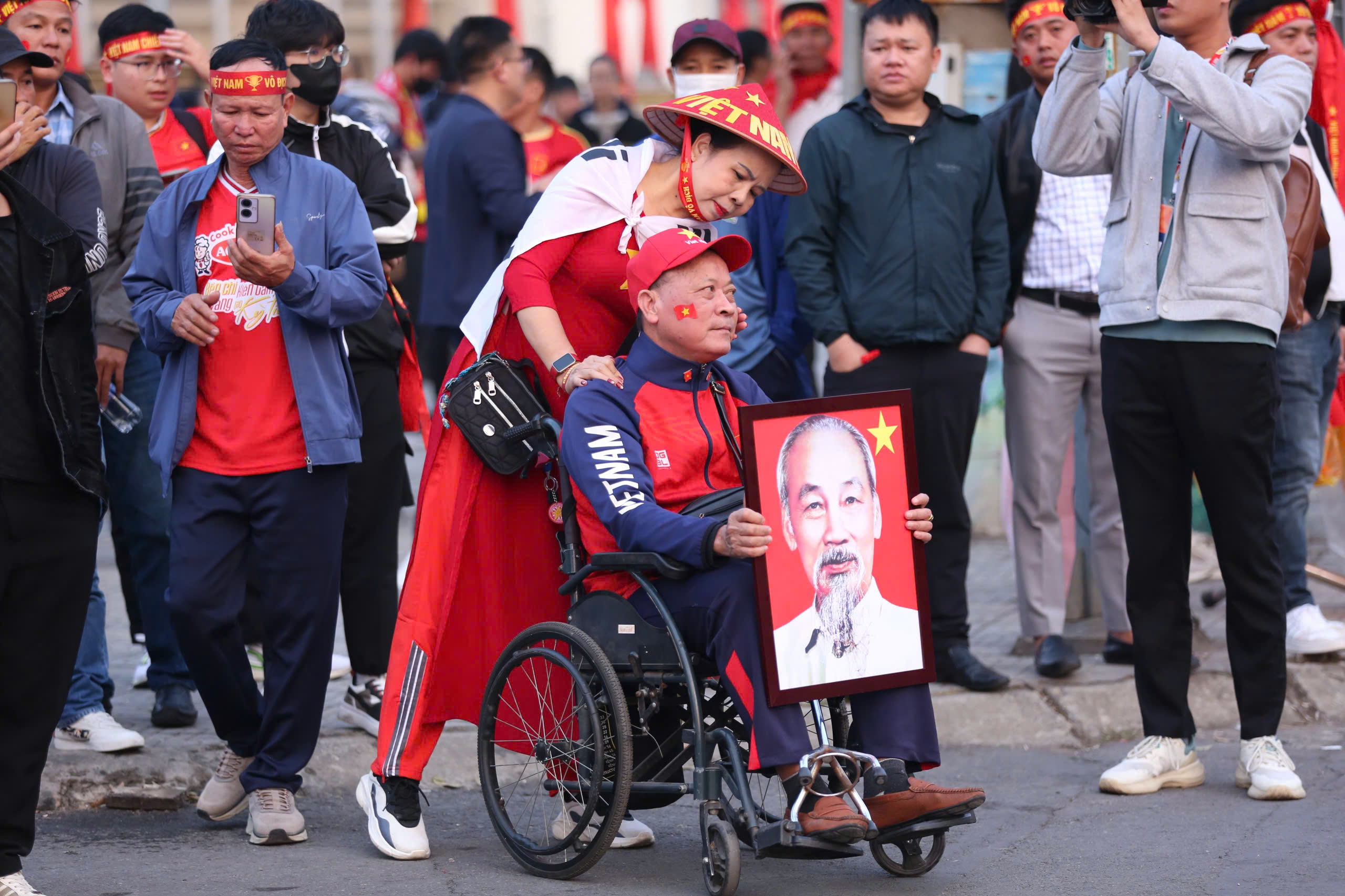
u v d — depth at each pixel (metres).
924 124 9.12
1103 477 9.74
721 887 5.96
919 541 6.24
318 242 6.98
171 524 6.97
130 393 8.22
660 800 6.45
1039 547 9.71
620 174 6.59
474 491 6.71
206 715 8.75
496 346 6.84
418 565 6.77
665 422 6.33
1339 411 10.99
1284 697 7.80
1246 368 7.46
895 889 6.29
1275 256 7.49
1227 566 7.70
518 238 6.70
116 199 8.04
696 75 9.49
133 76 9.42
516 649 6.50
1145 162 7.62
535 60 15.22
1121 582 9.74
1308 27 9.32
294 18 7.93
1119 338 7.73
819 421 6.09
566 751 6.49
